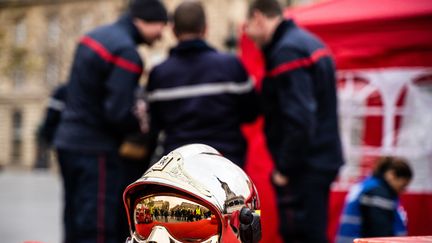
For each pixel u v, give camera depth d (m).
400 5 4.79
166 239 1.68
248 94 3.71
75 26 43.78
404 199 4.88
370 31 4.85
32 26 48.94
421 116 4.82
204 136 3.59
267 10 3.70
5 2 49.75
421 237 1.88
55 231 10.02
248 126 4.73
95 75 3.84
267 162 4.59
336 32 4.91
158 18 3.98
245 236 1.72
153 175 1.69
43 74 50.03
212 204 1.65
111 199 3.84
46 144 6.51
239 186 1.72
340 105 4.98
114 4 42.22
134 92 3.79
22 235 9.37
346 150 4.97
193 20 3.65
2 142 53.50
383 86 4.88
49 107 6.16
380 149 4.91
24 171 50.03
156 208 1.69
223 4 40.25
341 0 5.02
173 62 3.69
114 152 3.87
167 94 3.66
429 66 4.78
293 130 3.51
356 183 4.93
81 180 3.85
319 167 3.63
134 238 1.74
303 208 3.63
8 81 53.09
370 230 4.43
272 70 3.64
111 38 3.84
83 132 3.86
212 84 3.60
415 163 4.85
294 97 3.53
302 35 3.66
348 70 4.93
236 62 3.69
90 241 3.79
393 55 4.84
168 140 3.67
